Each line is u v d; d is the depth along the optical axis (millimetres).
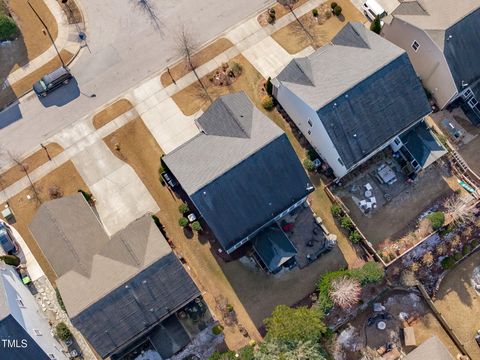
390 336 53375
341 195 57156
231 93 57094
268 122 51688
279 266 51688
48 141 59656
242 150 49438
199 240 55094
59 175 58156
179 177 49938
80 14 65500
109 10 65688
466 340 53750
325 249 54281
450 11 55656
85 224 52000
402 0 65750
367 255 54844
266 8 66062
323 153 56531
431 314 54656
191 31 64688
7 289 46781
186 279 47625
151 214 55719
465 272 56656
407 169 57250
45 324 51656
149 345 51406
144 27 64875
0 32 63250
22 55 63719
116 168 58344
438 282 55500
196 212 56031
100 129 60031
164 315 47562
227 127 51938
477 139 59625
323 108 50375
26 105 61406
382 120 53031
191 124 60094
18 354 44594
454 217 55250
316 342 47781
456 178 58125
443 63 54969
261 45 63875
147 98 61438
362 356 52531
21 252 55250
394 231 56031
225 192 48375
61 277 48062
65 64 63062
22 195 57438
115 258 48094
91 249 50188
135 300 46125
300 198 51344
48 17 65375
